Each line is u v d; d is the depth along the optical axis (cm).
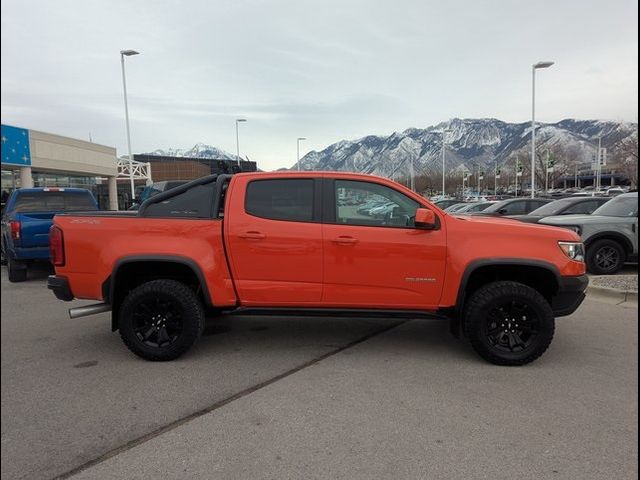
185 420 373
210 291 492
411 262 485
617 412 381
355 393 419
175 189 511
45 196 1095
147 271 520
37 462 317
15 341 579
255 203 499
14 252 962
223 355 521
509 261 475
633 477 297
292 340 574
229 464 313
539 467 308
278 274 494
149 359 501
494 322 486
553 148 7500
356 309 499
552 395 413
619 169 7000
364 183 500
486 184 9775
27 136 2953
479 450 328
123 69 2850
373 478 297
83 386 439
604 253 955
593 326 620
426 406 393
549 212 1218
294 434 350
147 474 303
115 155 4522
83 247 500
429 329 620
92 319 686
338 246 486
